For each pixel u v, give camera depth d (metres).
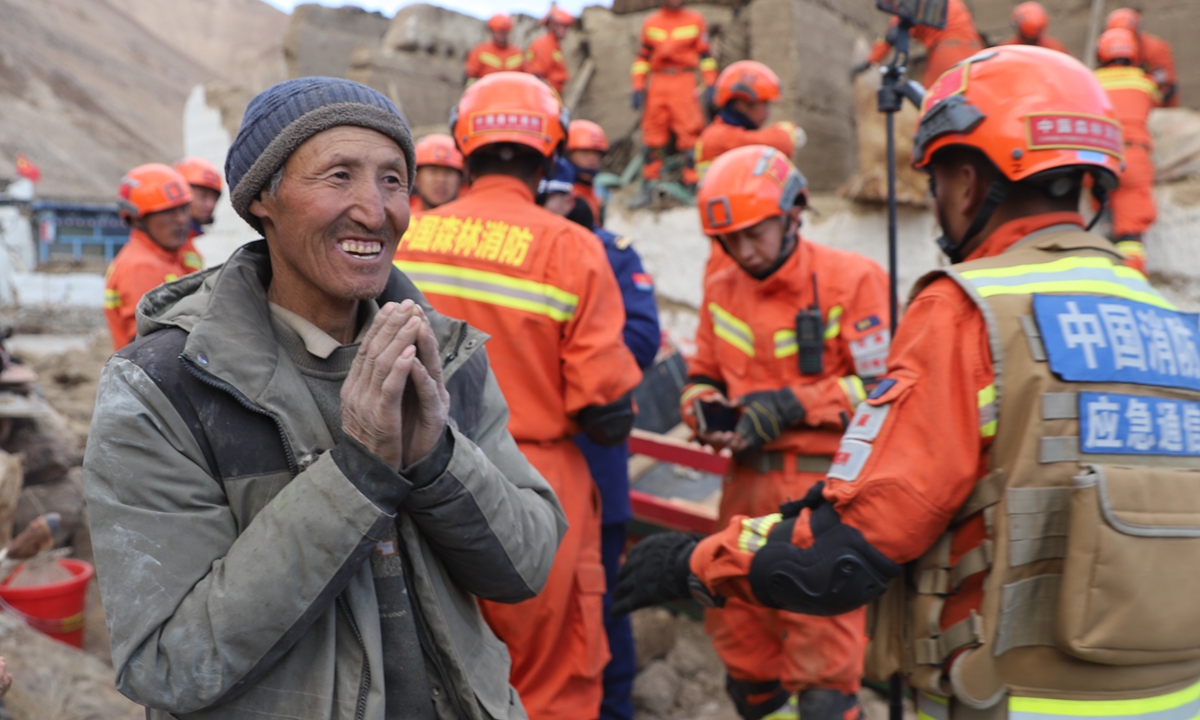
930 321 1.67
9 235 35.31
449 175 4.65
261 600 1.17
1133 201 5.68
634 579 2.12
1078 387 1.57
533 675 2.63
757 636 2.90
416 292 1.51
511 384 2.69
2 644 3.14
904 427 1.64
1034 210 1.81
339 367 1.37
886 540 1.63
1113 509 1.50
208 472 1.26
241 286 1.33
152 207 4.86
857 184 6.73
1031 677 1.60
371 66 11.38
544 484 1.63
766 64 8.36
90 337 16.09
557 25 9.91
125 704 3.04
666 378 5.12
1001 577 1.57
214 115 12.59
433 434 1.28
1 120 92.88
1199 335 1.75
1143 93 5.66
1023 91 1.76
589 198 5.39
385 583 1.36
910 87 2.56
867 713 3.64
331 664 1.28
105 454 1.22
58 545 5.00
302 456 1.27
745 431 2.83
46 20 130.50
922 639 1.68
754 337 3.02
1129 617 1.51
